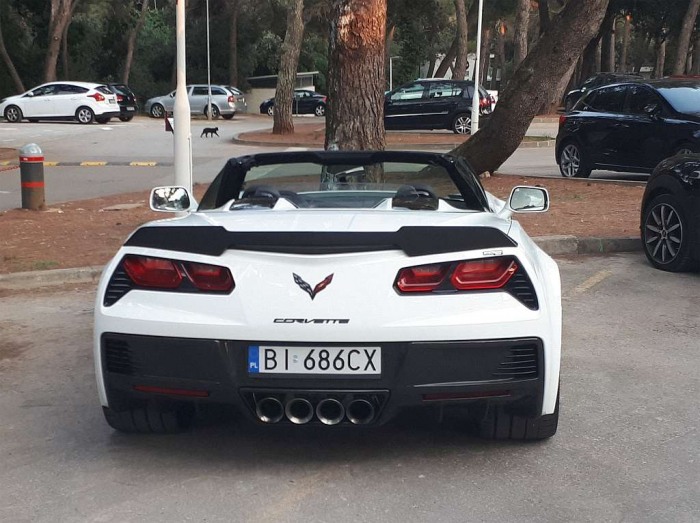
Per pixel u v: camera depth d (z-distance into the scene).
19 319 7.05
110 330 3.86
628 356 5.94
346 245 3.72
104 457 4.23
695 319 6.89
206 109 42.72
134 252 3.90
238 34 59.78
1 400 5.13
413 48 57.50
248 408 3.78
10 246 9.95
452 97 28.77
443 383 3.70
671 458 4.19
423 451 4.26
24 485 3.92
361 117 10.56
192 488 3.86
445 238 3.77
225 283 3.75
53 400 5.12
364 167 5.14
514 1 54.38
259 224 3.96
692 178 8.13
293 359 3.68
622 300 7.51
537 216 11.52
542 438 4.32
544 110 37.12
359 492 3.80
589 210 12.02
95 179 17.88
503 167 19.25
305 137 28.30
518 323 3.73
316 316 3.65
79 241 10.29
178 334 3.74
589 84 35.41
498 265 3.77
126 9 55.59
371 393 3.68
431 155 4.98
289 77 29.53
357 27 10.35
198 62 59.81
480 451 4.27
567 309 7.23
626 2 48.53
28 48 49.38
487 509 3.63
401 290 3.70
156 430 4.43
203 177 18.09
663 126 14.01
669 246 8.51
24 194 12.91
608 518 3.55
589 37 14.05
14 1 48.97
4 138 27.64
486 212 4.63
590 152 15.51
